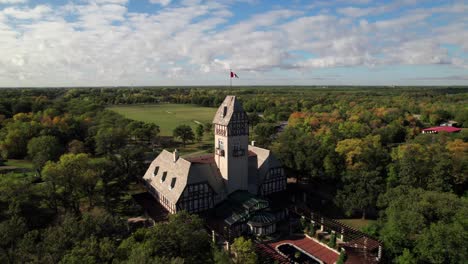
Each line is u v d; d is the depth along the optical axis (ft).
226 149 240.12
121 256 139.44
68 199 225.97
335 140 413.39
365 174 246.68
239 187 251.80
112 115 569.23
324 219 235.20
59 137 418.51
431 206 187.62
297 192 291.58
